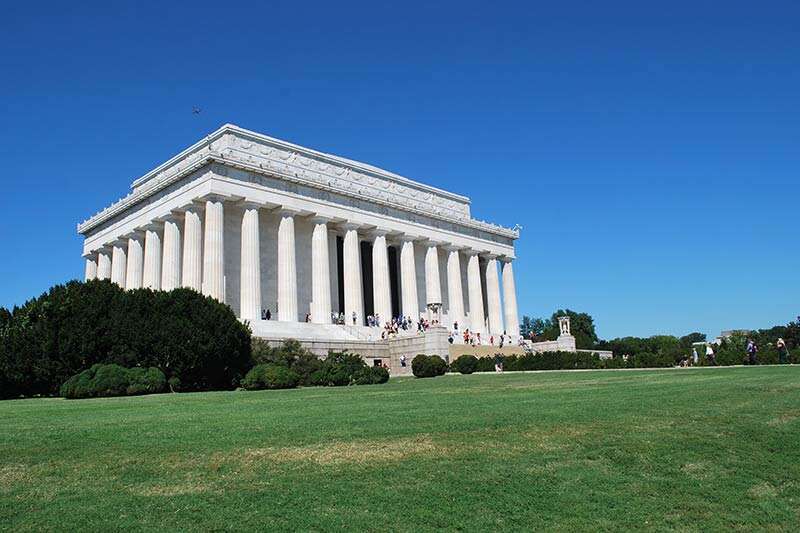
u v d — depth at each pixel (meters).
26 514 9.60
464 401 23.06
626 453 12.95
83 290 41.09
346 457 12.72
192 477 11.43
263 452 13.23
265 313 66.62
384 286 75.56
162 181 66.25
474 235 90.81
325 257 69.81
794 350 54.69
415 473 11.59
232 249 65.94
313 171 75.19
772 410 16.92
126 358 38.22
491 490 10.75
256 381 39.94
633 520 9.69
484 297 95.44
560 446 13.53
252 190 63.94
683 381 29.03
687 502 10.46
